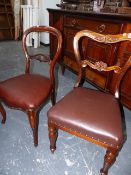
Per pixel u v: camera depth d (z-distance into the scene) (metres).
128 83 1.50
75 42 1.16
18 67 2.70
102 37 1.09
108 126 0.93
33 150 1.29
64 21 2.08
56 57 1.33
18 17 4.21
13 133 1.43
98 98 1.15
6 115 1.63
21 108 1.17
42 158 1.23
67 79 2.38
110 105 1.09
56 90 2.08
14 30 4.38
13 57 3.13
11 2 4.37
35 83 1.32
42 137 1.40
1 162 1.18
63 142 1.37
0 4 4.20
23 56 3.21
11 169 1.14
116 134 0.90
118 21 1.39
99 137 0.93
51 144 1.22
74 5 2.11
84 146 1.35
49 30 1.33
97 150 1.32
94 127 0.93
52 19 2.30
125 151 1.32
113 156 0.97
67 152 1.29
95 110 1.03
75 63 2.15
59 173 1.14
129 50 1.39
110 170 1.17
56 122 1.03
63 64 2.39
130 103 1.54
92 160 1.24
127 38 1.06
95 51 1.72
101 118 0.97
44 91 1.26
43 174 1.13
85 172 1.15
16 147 1.30
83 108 1.04
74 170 1.16
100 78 1.79
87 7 2.01
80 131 0.97
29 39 3.81
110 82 1.66
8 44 3.96
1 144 1.31
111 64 1.57
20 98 1.16
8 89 1.24
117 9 1.67
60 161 1.22
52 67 1.37
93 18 1.62
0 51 3.43
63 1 2.46
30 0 3.64
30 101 1.14
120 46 1.46
